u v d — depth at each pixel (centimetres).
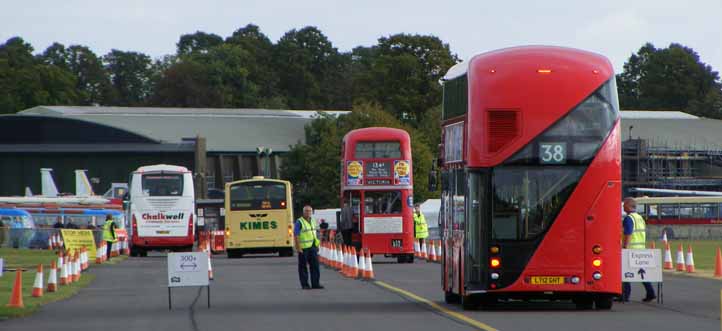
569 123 5834
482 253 5828
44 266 12888
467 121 5962
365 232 13350
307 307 6662
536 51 5931
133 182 16950
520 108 5828
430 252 14262
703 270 11194
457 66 6581
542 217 5812
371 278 9862
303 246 8450
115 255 17375
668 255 11225
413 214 14525
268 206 16288
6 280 9919
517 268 5809
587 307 6378
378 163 13388
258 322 5647
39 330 5441
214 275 10881
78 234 16838
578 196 5812
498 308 6366
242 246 16225
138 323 5716
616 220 5816
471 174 5894
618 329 5062
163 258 16662
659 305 6556
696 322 5406
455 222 6366
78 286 9106
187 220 16962
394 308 6475
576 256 5803
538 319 5600
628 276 6700
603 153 5822
